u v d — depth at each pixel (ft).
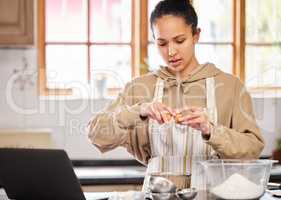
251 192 6.16
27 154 5.74
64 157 5.77
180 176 6.39
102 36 14.19
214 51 14.17
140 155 8.17
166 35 7.36
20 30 12.36
